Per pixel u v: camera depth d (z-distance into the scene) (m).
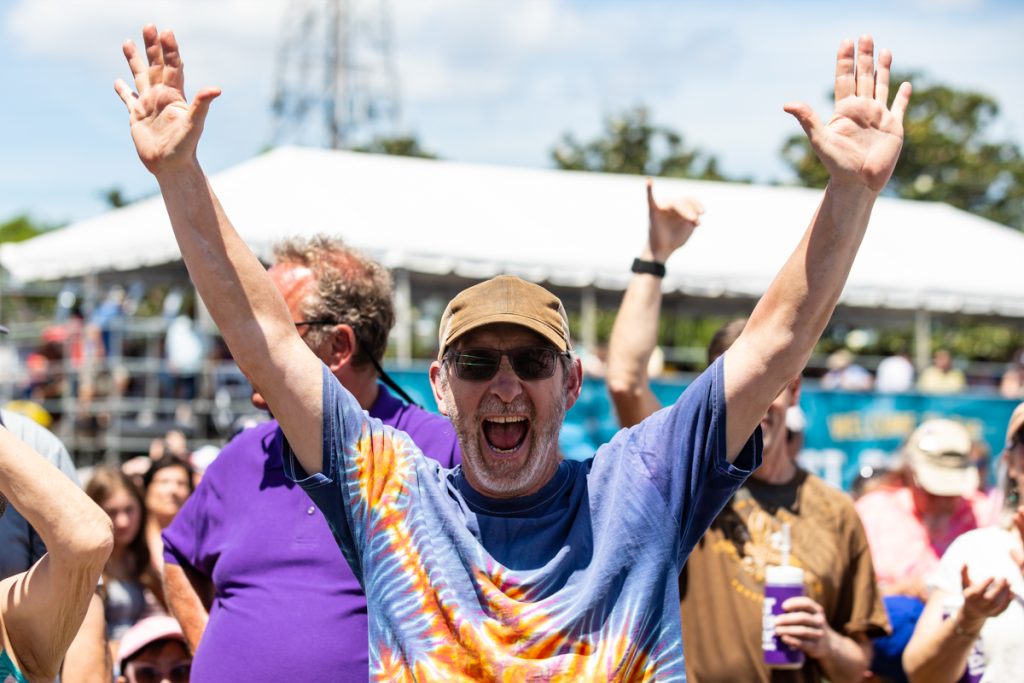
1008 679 3.86
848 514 4.17
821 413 11.62
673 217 4.26
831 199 2.60
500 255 13.16
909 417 11.93
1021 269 16.73
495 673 2.48
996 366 20.62
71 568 2.63
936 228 17.56
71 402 13.05
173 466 6.03
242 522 3.46
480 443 2.64
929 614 4.05
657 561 2.59
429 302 18.95
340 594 3.27
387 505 2.66
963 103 41.19
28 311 19.84
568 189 15.70
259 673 3.22
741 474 2.66
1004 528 4.09
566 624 2.51
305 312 3.58
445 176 14.77
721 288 14.52
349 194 13.34
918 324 16.28
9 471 2.62
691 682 4.01
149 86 2.66
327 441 2.68
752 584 4.02
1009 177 39.34
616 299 16.36
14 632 2.73
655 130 41.12
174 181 2.66
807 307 2.60
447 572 2.57
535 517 2.63
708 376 2.67
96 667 3.33
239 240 2.71
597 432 10.61
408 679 2.53
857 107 2.57
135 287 15.45
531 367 2.62
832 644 3.85
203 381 12.90
